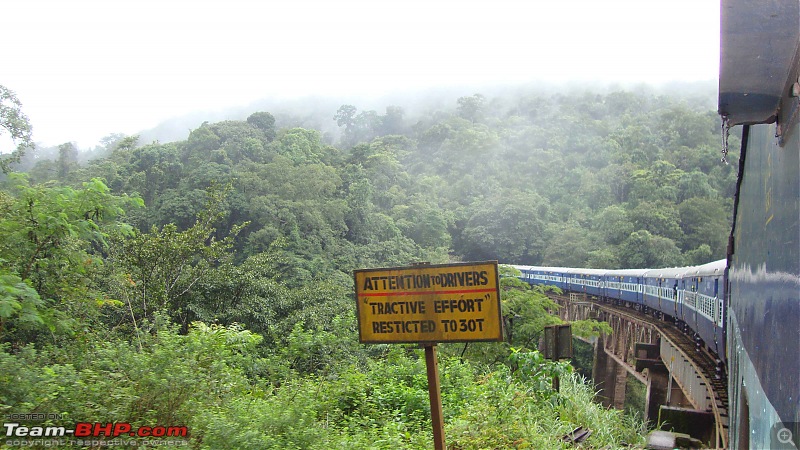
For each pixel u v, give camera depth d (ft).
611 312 93.86
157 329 26.21
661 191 181.06
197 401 19.22
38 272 23.21
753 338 12.42
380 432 22.71
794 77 7.14
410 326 15.89
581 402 30.40
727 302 29.89
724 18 7.77
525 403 27.20
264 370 31.04
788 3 7.48
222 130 197.67
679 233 160.66
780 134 8.16
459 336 15.46
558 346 32.32
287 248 121.29
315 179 143.64
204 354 23.89
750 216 13.96
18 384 16.53
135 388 18.66
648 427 38.65
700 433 37.27
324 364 35.60
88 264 25.04
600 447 25.46
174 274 46.83
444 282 15.58
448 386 29.55
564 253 168.76
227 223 131.34
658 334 72.95
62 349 22.88
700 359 53.01
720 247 157.69
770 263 9.79
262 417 18.89
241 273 52.54
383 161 213.05
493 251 188.96
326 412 24.12
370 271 16.28
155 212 129.70
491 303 15.20
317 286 61.72
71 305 25.53
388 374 31.35
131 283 40.14
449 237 180.14
